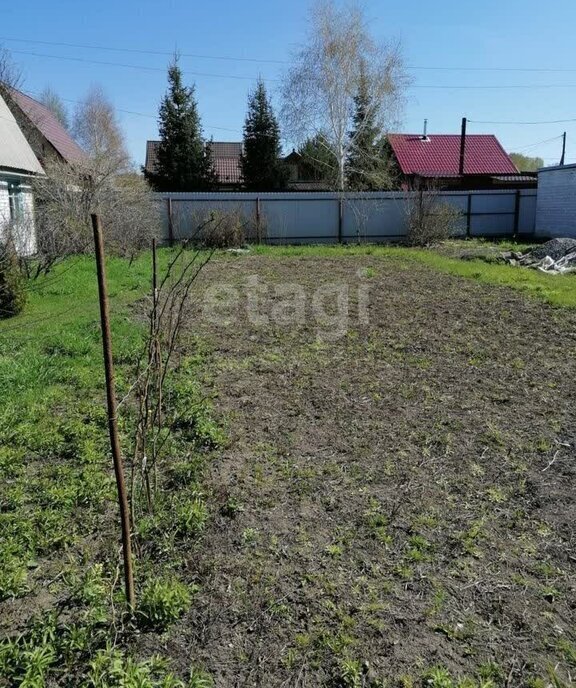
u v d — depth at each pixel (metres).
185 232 18.16
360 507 3.08
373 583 2.47
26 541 2.80
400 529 2.87
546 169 19.47
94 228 2.04
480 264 13.07
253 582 2.49
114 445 2.20
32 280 9.89
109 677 1.97
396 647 2.13
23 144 16.00
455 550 2.70
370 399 4.72
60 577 2.56
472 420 4.25
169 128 27.36
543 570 2.55
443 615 2.29
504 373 5.37
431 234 18.06
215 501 3.16
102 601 2.34
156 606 2.26
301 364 5.74
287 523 2.94
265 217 18.97
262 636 2.19
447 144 30.69
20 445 3.85
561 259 12.87
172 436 3.97
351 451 3.76
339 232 19.75
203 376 5.34
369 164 25.80
